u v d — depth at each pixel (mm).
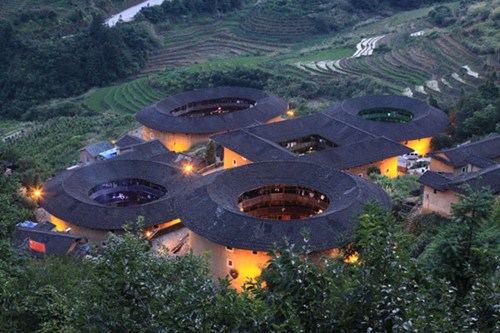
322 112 97312
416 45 135250
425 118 88062
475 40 125812
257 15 180375
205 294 21719
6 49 163875
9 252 37344
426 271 31016
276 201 63094
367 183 61375
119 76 164000
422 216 59219
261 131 85875
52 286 34844
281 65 144625
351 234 45625
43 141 121125
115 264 25297
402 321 19500
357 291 20719
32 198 72312
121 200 74750
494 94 90125
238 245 51250
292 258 22469
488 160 67938
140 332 23078
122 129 121562
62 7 185750
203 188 58750
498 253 26594
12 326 32031
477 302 21781
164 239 64188
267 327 20547
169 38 178750
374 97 98500
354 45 151375
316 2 180500
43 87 157625
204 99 110500
